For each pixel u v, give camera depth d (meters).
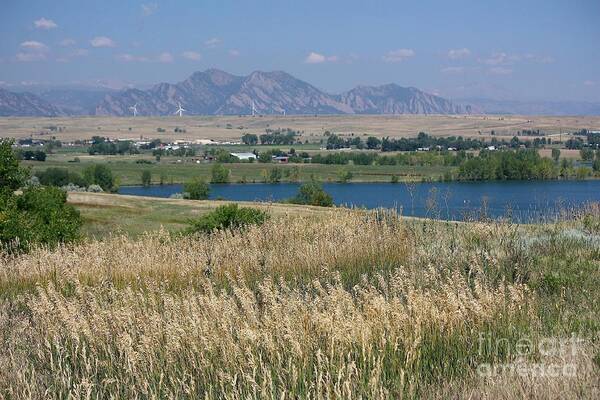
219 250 16.53
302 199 60.41
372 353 8.37
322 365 8.04
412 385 7.42
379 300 9.58
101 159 183.25
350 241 16.22
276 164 146.88
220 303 10.17
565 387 6.98
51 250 19.80
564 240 15.18
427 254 14.42
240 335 8.88
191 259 15.90
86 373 8.59
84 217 43.44
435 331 9.02
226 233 19.33
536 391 6.95
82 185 94.75
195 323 9.39
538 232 16.14
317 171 119.50
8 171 26.73
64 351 9.38
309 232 18.20
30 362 9.46
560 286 11.64
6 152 26.75
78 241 23.94
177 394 7.87
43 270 15.96
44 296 11.34
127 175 124.62
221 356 8.73
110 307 11.52
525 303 10.36
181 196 76.75
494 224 16.19
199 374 8.47
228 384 8.02
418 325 8.84
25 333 10.96
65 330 10.20
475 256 13.24
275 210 35.72
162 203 52.56
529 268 12.84
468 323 9.44
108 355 9.27
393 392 7.55
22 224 22.53
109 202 52.06
